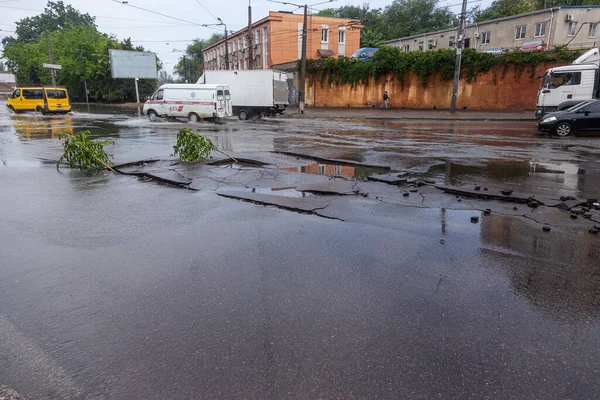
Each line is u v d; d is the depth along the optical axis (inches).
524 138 584.7
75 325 118.5
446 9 2539.4
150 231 197.3
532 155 426.9
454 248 174.2
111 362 102.3
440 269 153.9
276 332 114.2
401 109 1364.4
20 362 102.8
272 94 1026.7
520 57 1181.7
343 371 98.3
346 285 141.6
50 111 1248.2
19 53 2822.3
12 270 154.6
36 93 1253.1
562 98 762.2
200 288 139.8
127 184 297.6
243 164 381.7
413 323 118.5
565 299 132.3
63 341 111.0
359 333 113.7
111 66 1931.6
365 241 182.7
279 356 104.0
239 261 161.5
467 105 1278.3
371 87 1425.9
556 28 1373.0
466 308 126.8
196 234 192.7
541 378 96.2
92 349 107.5
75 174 334.6
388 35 2487.7
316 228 200.1
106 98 2207.2
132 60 1987.0
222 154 415.8
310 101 1584.6
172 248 175.5
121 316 122.8
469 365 100.7
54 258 165.6
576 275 148.9
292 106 1657.2
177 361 102.3
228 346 108.1
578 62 800.3
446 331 114.7
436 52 1282.0
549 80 773.9
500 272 151.4
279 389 92.5
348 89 1477.6
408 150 463.5
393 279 145.9
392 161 388.2
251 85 1037.8
